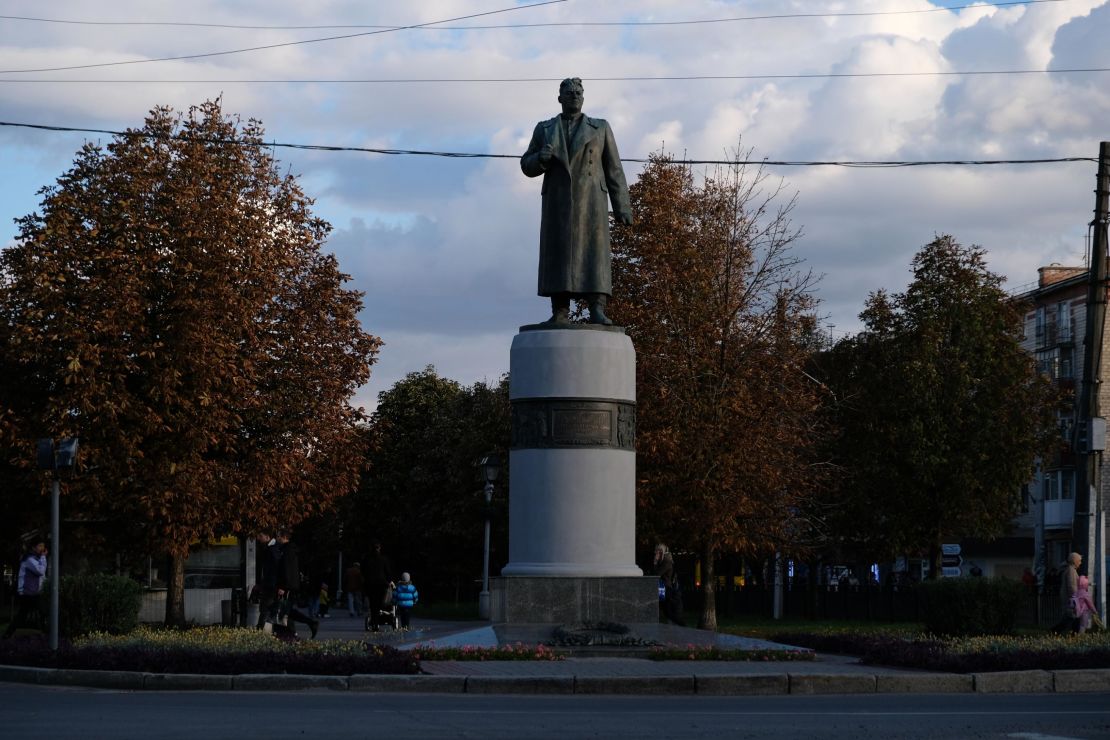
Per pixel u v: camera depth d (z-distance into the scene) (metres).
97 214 36.59
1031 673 20.02
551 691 18.52
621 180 25.30
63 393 35.56
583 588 23.36
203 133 38.91
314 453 40.41
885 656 21.97
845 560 57.88
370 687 18.72
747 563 63.44
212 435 36.53
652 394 38.94
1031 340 78.12
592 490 23.78
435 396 84.19
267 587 28.83
